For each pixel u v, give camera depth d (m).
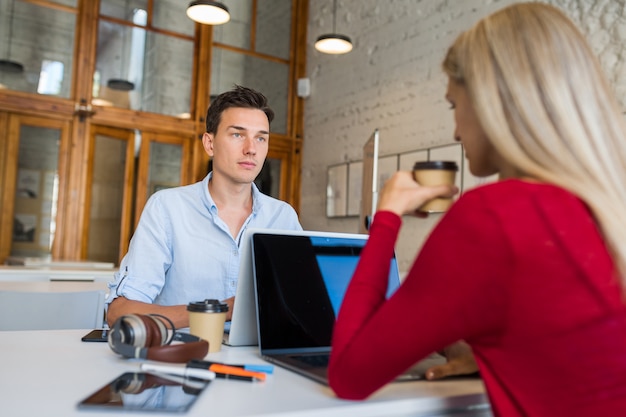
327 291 1.13
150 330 0.90
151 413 0.62
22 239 5.08
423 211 0.80
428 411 0.73
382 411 0.70
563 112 0.61
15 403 0.64
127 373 0.80
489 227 0.59
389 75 5.45
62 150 5.29
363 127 5.76
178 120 5.87
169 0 5.95
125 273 1.44
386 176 5.38
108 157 5.52
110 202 5.50
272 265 1.08
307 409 0.66
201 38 6.08
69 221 5.25
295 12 6.81
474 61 0.66
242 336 1.11
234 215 1.64
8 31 5.11
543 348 0.58
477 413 0.77
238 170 1.56
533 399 0.60
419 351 0.62
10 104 5.03
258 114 1.58
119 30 5.64
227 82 6.28
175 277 1.55
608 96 0.64
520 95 0.62
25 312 1.64
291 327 1.05
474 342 0.64
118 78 5.61
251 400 0.69
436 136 4.81
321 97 6.48
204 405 0.66
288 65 6.75
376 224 0.76
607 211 0.59
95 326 1.75
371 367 0.64
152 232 1.50
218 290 1.57
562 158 0.61
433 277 0.60
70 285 2.25
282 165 6.67
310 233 1.15
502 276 0.58
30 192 5.14
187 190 1.60
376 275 0.72
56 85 5.29
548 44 0.63
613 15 3.53
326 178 6.29
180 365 0.86
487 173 0.72
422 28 5.08
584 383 0.57
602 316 0.57
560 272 0.57
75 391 0.70
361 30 5.91
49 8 5.29
